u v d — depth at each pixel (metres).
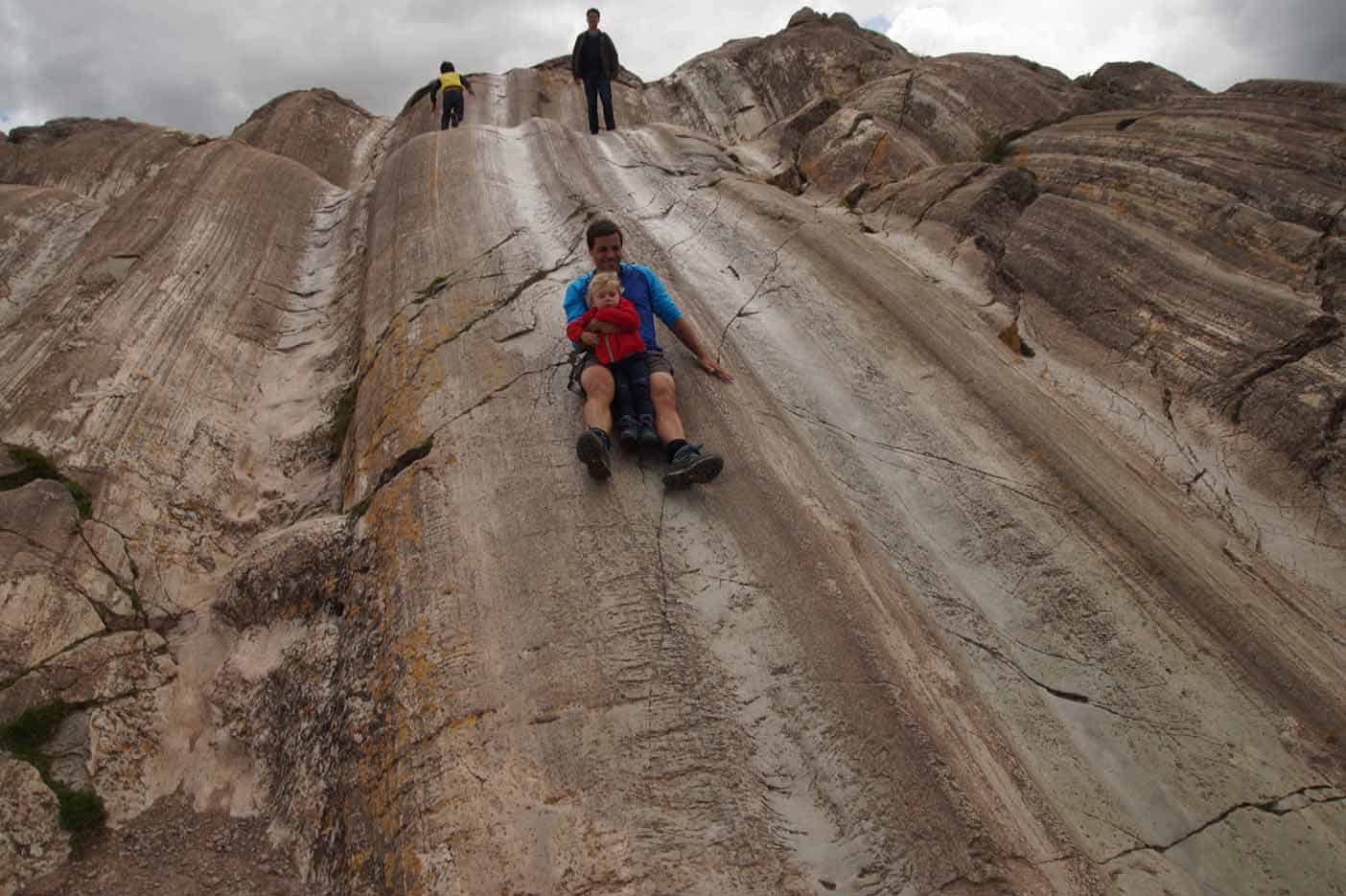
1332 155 5.77
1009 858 2.62
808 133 9.17
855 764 2.86
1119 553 3.91
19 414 4.46
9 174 9.06
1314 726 3.26
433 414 4.48
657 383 4.08
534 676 3.15
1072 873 2.69
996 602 3.76
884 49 12.09
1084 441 4.52
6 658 3.45
